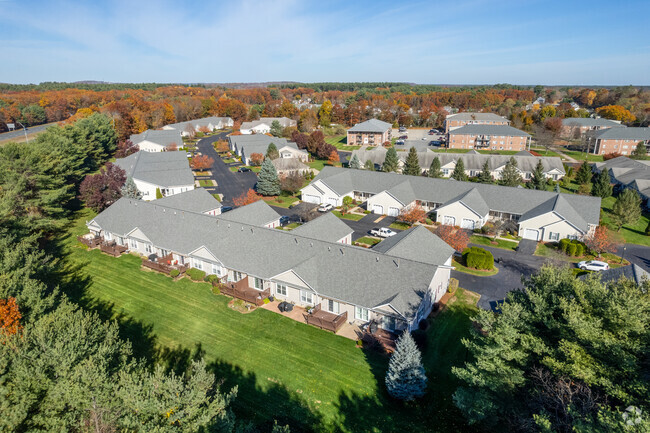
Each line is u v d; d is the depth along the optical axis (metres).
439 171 86.50
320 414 25.11
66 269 45.16
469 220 59.16
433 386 27.45
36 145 63.28
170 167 81.69
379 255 36.03
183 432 17.59
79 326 22.73
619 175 85.88
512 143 125.00
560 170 88.44
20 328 23.77
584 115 171.50
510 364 23.33
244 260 40.09
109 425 18.38
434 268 33.56
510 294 26.64
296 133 125.62
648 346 18.77
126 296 39.44
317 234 45.44
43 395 19.86
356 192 74.00
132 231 48.12
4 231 38.44
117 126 127.12
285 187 76.25
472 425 24.06
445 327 34.12
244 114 188.25
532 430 19.42
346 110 176.25
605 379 18.58
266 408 25.50
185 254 43.59
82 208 67.56
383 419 24.73
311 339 32.50
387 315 31.75
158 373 19.59
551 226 53.56
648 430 14.36
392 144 136.12
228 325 34.53
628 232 58.91
